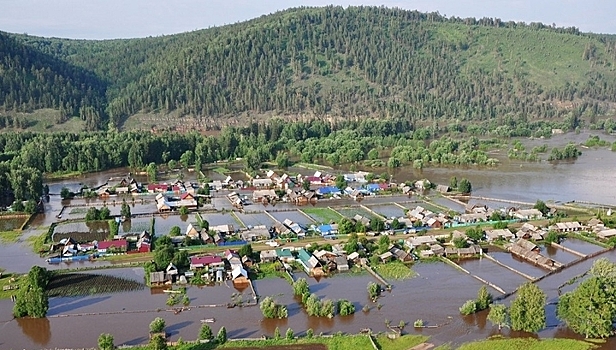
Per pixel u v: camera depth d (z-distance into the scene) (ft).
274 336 344.90
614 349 331.16
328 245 503.20
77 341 341.00
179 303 399.24
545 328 360.89
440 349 331.57
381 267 475.72
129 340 342.23
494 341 339.16
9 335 348.79
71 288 425.28
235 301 400.67
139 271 461.78
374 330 357.20
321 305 378.73
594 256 511.40
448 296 415.44
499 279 450.71
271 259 483.10
